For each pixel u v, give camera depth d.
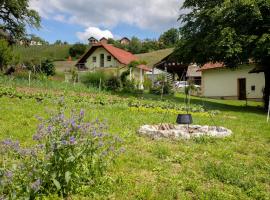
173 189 6.09
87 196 5.61
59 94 21.30
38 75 34.59
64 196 5.48
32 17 41.78
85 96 22.19
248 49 25.16
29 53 111.38
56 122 5.61
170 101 27.00
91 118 13.33
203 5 29.56
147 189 5.91
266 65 27.36
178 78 51.53
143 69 51.03
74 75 37.28
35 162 5.17
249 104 32.88
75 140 5.37
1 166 5.64
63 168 5.27
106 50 52.03
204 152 9.06
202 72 45.50
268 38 23.28
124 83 35.47
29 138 9.22
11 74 33.06
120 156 7.82
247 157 9.08
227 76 41.94
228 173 7.16
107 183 6.08
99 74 35.38
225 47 24.70
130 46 132.50
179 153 8.86
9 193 4.83
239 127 14.77
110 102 20.95
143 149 9.10
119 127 12.01
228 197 6.00
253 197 6.17
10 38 42.88
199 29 29.19
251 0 23.78
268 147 10.49
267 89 27.53
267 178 7.11
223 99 41.50
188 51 28.14
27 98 18.45
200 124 15.00
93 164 6.03
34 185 4.85
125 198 5.66
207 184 6.71
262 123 16.91
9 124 10.87
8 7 39.38
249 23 25.14
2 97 17.42
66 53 118.31
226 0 25.39
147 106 21.05
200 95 44.56
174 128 12.45
